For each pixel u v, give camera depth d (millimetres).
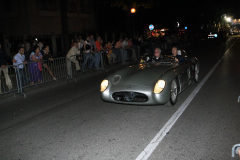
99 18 34531
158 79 5168
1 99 7254
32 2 23266
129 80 5355
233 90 6816
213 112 5074
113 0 20125
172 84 5516
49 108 6039
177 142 3758
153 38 19922
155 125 4496
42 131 4520
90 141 3955
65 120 5059
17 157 3562
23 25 23266
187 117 4836
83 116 5250
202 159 3252
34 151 3719
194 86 7469
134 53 15844
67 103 6395
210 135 3959
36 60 8758
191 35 38031
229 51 20156
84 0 31672
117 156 3422
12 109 6156
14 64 8078
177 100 6043
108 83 5488
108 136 4109
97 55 11812
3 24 24094
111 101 5410
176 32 32906
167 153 3439
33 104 6512
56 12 26312
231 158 3240
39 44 16031
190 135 3988
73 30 29766
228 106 5434
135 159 3320
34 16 23594
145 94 4973
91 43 13750
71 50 10352
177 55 6703
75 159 3402
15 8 23203
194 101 5910
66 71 9805
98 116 5188
